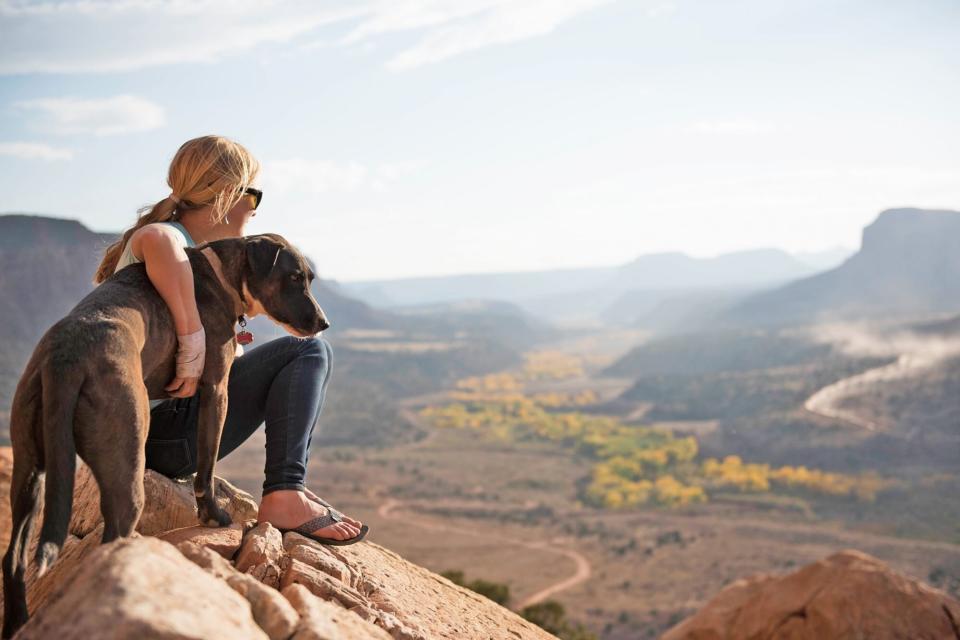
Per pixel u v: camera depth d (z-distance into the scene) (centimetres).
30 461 238
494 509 16625
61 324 243
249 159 334
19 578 231
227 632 181
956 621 757
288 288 304
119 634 164
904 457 18862
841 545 13150
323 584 287
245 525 325
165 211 321
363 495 17750
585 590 10638
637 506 16862
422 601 355
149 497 338
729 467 19825
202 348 287
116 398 239
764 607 845
